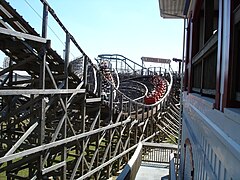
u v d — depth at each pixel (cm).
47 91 675
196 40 480
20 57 797
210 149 231
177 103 2498
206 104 263
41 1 652
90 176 962
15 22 666
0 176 968
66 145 787
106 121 1092
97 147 988
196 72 435
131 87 3012
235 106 179
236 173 142
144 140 1486
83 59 898
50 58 805
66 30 770
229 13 184
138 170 950
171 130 1909
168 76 3098
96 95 983
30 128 642
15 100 909
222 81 197
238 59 175
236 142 146
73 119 1134
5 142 771
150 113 1650
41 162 673
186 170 468
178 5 821
